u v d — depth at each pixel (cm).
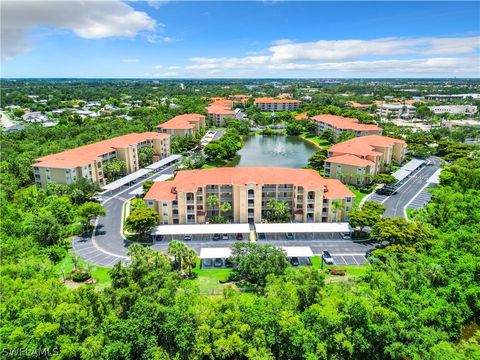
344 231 10350
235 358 5719
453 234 8744
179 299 6138
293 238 10494
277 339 5662
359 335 5666
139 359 5494
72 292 6231
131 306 6062
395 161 18212
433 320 6334
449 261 7600
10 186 13112
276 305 5972
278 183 11244
